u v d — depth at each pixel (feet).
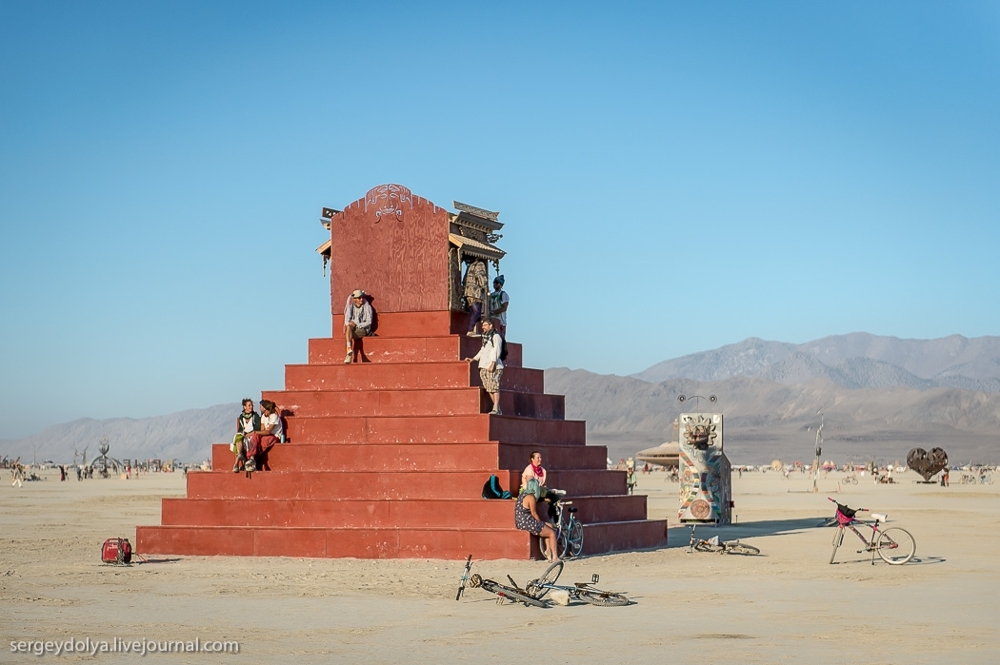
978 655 56.65
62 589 81.66
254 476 107.04
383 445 106.01
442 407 107.76
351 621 67.10
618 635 62.39
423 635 62.39
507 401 112.37
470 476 101.96
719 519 161.68
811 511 207.41
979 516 183.83
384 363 111.55
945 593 80.38
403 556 100.32
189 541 105.60
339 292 116.16
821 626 65.57
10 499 285.84
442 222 113.91
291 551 103.09
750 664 54.29
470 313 116.47
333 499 104.58
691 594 79.41
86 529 158.92
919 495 294.46
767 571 94.07
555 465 113.09
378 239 115.55
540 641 60.54
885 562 100.78
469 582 83.87
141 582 85.46
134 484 457.68
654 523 117.91
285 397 111.65
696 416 162.71
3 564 99.96
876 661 55.06
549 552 99.09
